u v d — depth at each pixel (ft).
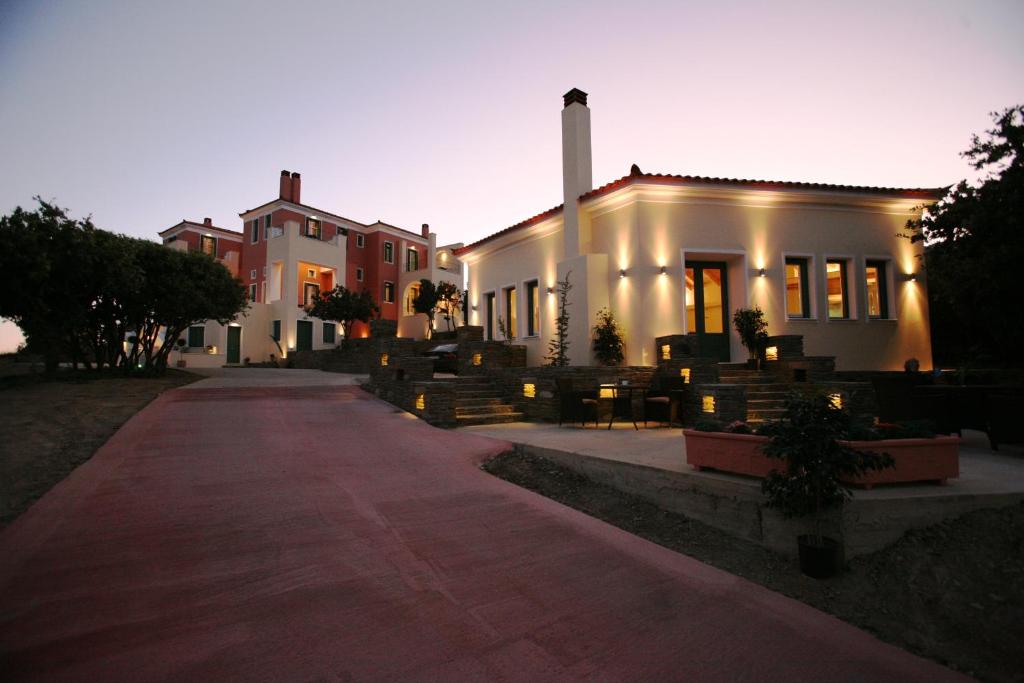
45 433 24.86
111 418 29.22
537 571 13.34
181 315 61.67
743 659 10.11
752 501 16.15
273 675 8.70
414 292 133.18
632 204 41.42
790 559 15.10
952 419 23.95
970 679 10.33
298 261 104.53
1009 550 14.49
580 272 43.42
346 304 93.45
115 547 13.26
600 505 19.22
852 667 10.16
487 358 45.50
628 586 12.82
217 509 16.14
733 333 43.24
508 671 9.21
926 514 15.33
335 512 16.43
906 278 45.91
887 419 25.82
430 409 32.04
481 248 58.95
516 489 20.06
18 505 15.88
